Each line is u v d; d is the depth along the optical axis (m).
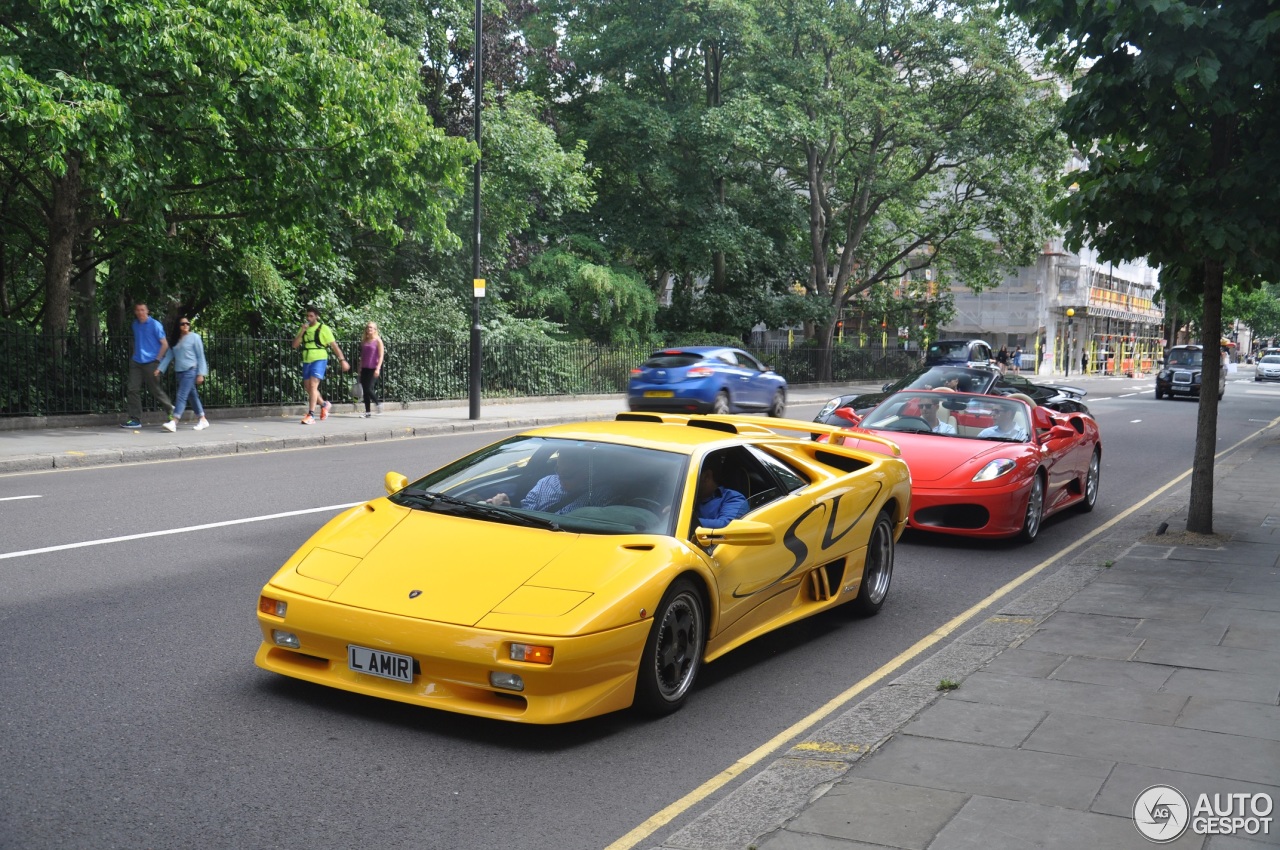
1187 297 9.95
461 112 28.25
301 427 17.77
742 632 5.56
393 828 3.58
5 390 15.98
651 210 36.72
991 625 6.34
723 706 5.02
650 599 4.57
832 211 44.78
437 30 26.88
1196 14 7.35
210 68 15.62
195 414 18.42
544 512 5.17
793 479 6.25
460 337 25.64
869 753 4.20
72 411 17.00
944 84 38.12
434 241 20.47
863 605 6.83
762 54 34.69
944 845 3.38
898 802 3.71
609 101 34.25
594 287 31.89
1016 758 4.15
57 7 13.43
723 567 5.18
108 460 13.16
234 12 15.34
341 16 17.69
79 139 13.70
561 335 32.09
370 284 27.62
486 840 3.53
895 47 37.31
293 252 21.48
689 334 37.47
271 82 15.78
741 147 34.47
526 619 4.29
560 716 4.26
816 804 3.69
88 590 6.57
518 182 28.44
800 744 4.34
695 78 37.56
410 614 4.37
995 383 16.67
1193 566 8.09
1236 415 29.70
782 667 5.72
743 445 6.00
